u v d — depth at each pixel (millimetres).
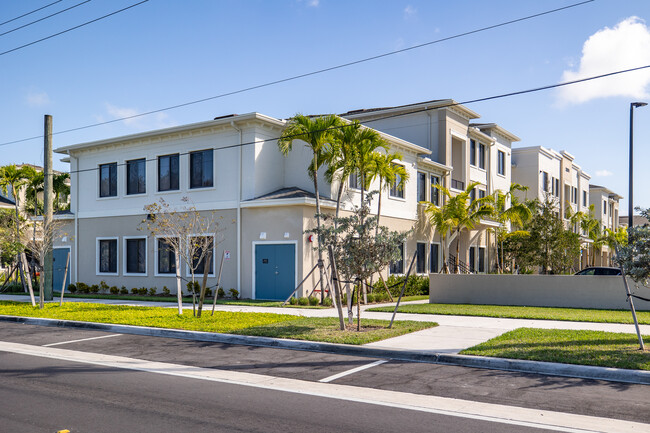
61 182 29266
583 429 5977
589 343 10352
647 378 8109
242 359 9953
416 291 25812
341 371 8914
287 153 21375
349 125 19328
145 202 24547
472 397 7305
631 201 26172
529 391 7621
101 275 25844
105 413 6504
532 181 40625
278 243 20906
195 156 23375
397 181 26219
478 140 34312
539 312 16281
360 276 12719
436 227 28141
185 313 15891
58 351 10828
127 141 24953
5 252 19453
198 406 6824
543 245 31203
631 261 10141
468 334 11969
